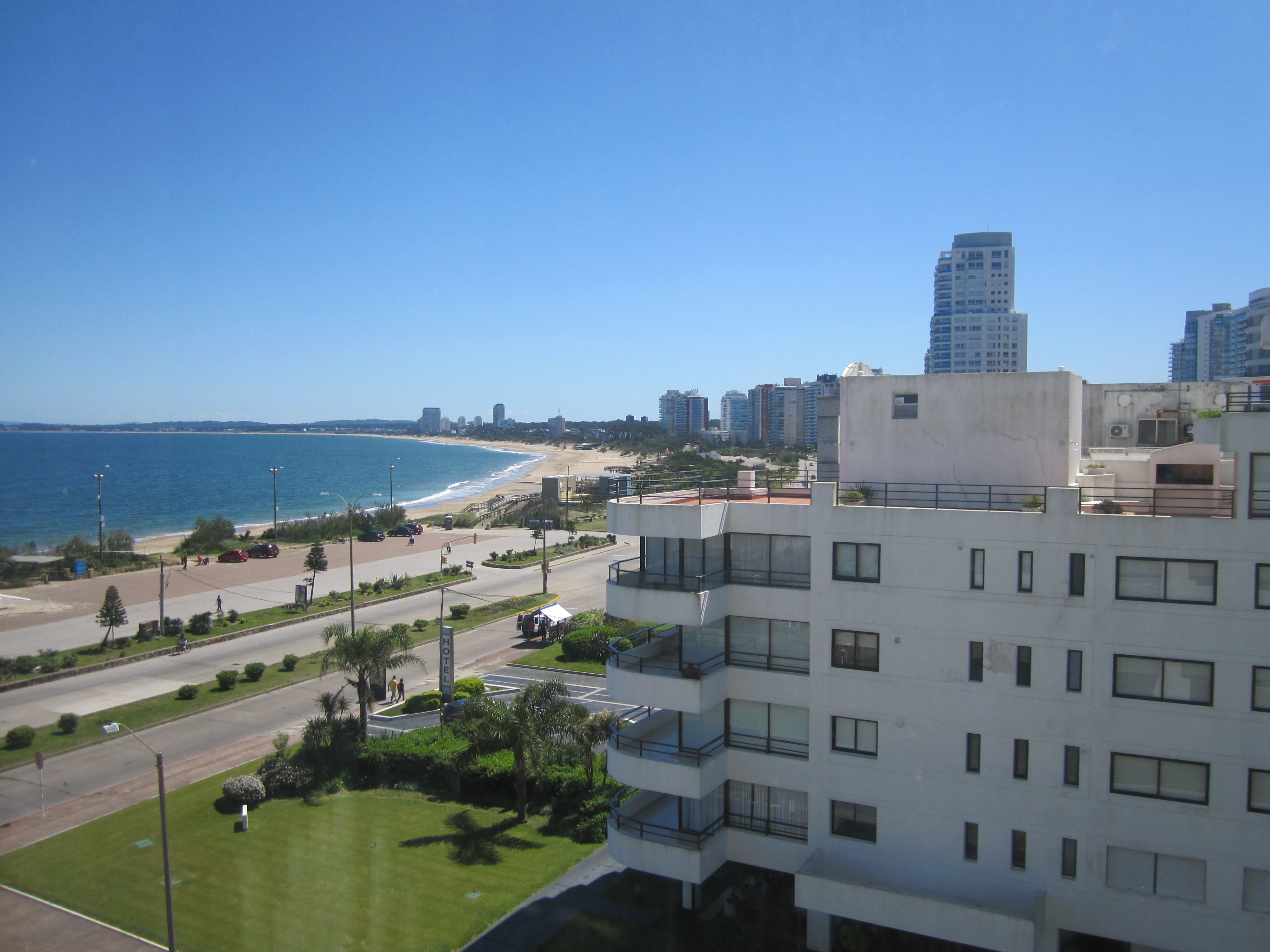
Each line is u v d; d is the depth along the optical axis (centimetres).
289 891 2848
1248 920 2102
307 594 7512
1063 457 2761
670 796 2989
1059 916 2294
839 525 2548
